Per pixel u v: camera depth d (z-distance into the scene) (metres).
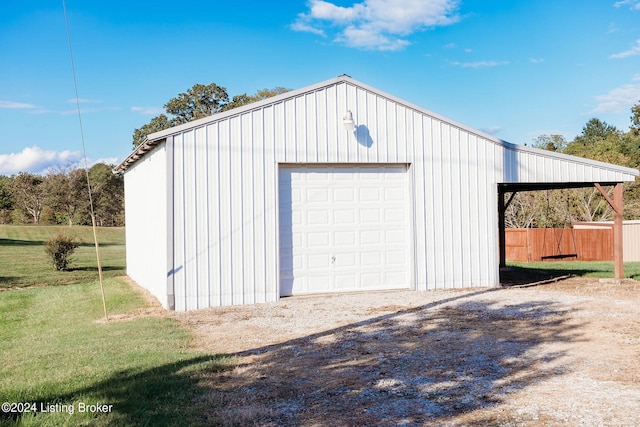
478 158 12.53
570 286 12.74
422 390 5.21
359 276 11.85
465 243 12.45
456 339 7.23
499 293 11.48
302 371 5.88
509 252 24.92
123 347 6.99
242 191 10.77
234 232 10.68
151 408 4.71
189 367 5.95
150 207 12.48
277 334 7.79
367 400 4.96
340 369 5.95
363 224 11.89
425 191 12.16
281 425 4.38
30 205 51.00
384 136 11.88
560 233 24.69
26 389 5.23
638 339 7.10
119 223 51.25
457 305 9.94
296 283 11.43
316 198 11.59
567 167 12.88
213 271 10.50
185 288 10.30
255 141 10.90
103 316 9.87
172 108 53.38
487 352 6.55
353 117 11.65
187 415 4.54
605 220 29.02
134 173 15.70
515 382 5.39
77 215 49.22
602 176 12.97
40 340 7.92
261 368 5.98
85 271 20.38
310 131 11.32
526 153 12.78
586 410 4.60
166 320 9.07
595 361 6.09
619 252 13.22
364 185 11.91
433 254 12.21
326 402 4.91
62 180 48.25
